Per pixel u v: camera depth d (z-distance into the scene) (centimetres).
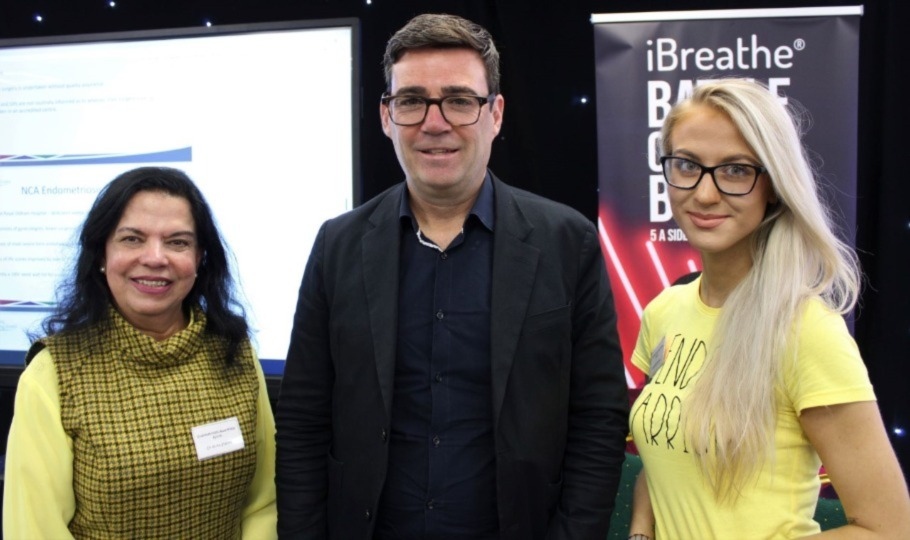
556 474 129
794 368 101
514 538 123
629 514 171
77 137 216
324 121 205
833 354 97
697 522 109
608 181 214
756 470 103
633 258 214
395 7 242
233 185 210
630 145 212
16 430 117
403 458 128
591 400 132
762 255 109
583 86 239
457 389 127
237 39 207
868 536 94
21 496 113
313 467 138
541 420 125
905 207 225
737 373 104
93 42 212
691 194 108
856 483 95
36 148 218
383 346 126
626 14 210
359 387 129
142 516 119
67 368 121
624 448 132
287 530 134
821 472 172
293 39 204
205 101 210
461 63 125
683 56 209
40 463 115
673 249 212
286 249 209
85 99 216
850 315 220
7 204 221
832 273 105
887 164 224
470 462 126
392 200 138
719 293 117
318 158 206
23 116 219
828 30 205
